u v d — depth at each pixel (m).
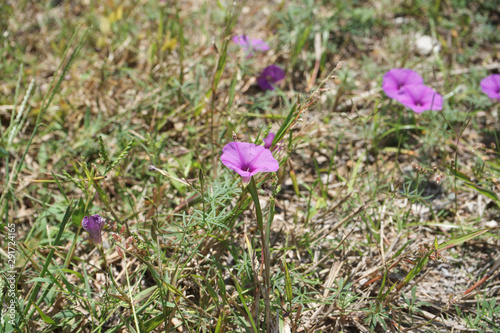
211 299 0.68
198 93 0.82
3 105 0.82
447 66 0.87
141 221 0.73
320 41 0.89
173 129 0.81
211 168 0.76
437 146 0.80
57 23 0.94
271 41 0.90
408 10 0.93
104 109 0.83
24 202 0.76
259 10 0.95
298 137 0.79
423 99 0.77
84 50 0.90
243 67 0.82
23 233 0.74
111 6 0.90
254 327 0.64
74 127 0.81
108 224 0.70
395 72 0.78
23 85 0.85
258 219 0.63
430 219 0.74
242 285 0.68
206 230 0.69
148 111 0.83
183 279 0.69
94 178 0.66
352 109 0.83
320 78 0.86
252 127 0.81
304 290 0.67
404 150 0.79
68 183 0.76
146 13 0.93
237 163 0.63
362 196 0.75
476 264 0.71
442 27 0.90
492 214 0.74
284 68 0.87
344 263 0.71
